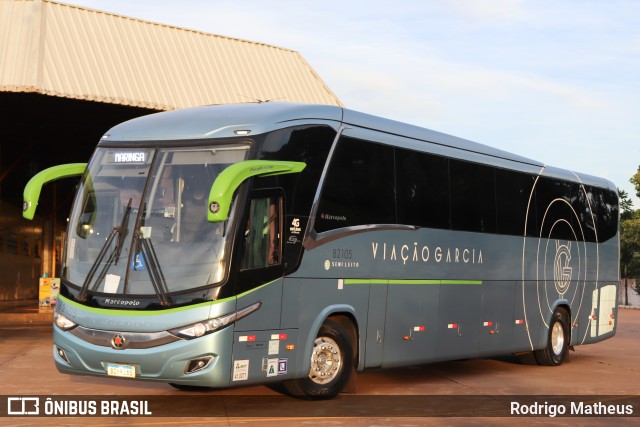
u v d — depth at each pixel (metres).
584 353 21.30
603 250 20.00
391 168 13.35
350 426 10.15
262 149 10.98
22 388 12.73
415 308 13.76
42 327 25.30
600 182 20.17
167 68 25.33
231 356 10.47
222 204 9.88
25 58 22.34
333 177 12.14
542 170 17.72
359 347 12.59
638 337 27.09
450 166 14.81
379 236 12.98
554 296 17.94
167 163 11.05
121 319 10.48
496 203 16.05
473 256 15.28
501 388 14.06
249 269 10.72
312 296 11.69
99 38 24.22
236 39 27.92
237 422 10.29
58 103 26.28
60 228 49.16
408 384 14.27
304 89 28.62
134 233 10.79
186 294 10.38
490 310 15.77
